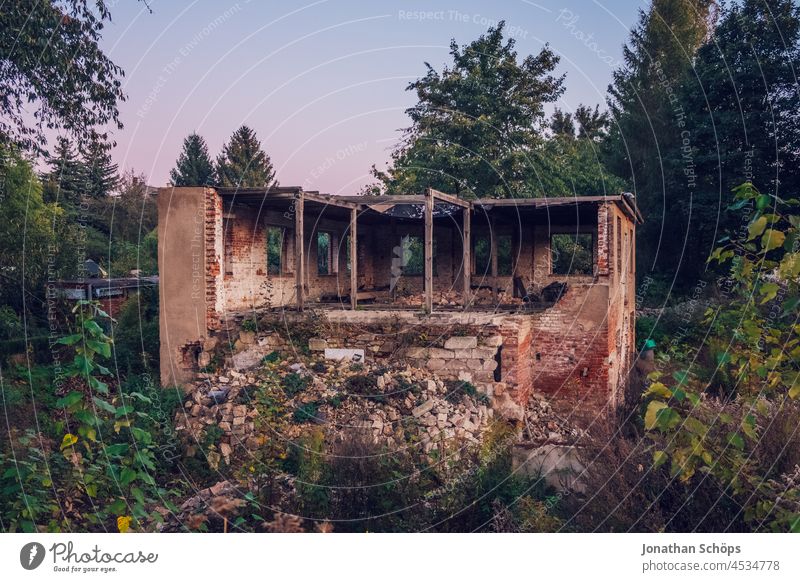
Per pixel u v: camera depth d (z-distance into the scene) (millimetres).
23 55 16141
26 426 9883
